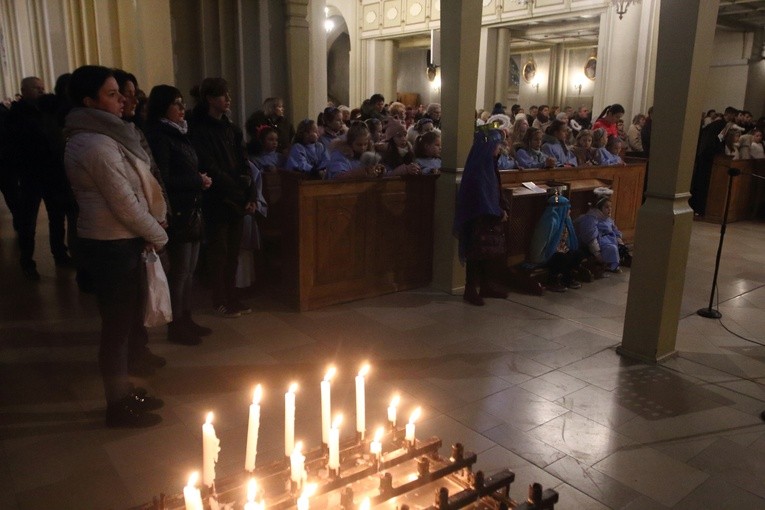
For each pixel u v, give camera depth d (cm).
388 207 517
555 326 470
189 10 721
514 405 344
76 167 273
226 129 429
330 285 498
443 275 545
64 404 330
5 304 482
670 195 384
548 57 1877
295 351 408
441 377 377
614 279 608
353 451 218
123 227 286
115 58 703
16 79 1367
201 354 398
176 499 185
